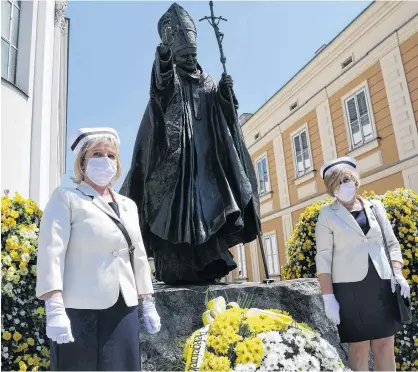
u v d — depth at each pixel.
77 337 1.99
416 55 10.94
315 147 14.77
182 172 3.58
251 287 3.19
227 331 2.22
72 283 2.06
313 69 14.74
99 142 2.35
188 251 3.67
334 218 3.22
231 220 3.56
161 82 3.55
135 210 2.45
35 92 7.83
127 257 2.23
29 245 3.07
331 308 3.03
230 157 3.75
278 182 16.84
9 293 2.86
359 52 12.91
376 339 3.01
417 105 10.88
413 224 4.20
